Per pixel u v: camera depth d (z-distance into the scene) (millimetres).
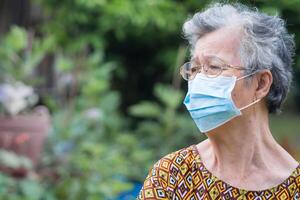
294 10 8578
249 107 3023
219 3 3191
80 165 6816
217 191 3031
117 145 8148
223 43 2986
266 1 7914
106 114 8281
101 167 6871
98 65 8500
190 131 8648
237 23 2988
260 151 3074
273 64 3006
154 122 9805
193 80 3062
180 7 8562
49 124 7066
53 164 6918
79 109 8000
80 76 8094
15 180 6512
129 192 7523
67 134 7102
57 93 8578
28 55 7258
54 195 6711
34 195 6395
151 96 10344
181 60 8758
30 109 7324
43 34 9250
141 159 7996
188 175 3074
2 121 6707
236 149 3059
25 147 6742
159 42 9531
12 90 6770
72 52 8648
